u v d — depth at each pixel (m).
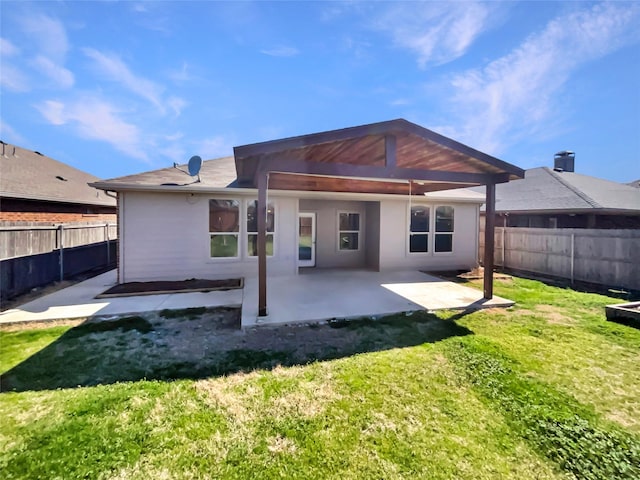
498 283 9.19
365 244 12.12
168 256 8.74
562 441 2.74
